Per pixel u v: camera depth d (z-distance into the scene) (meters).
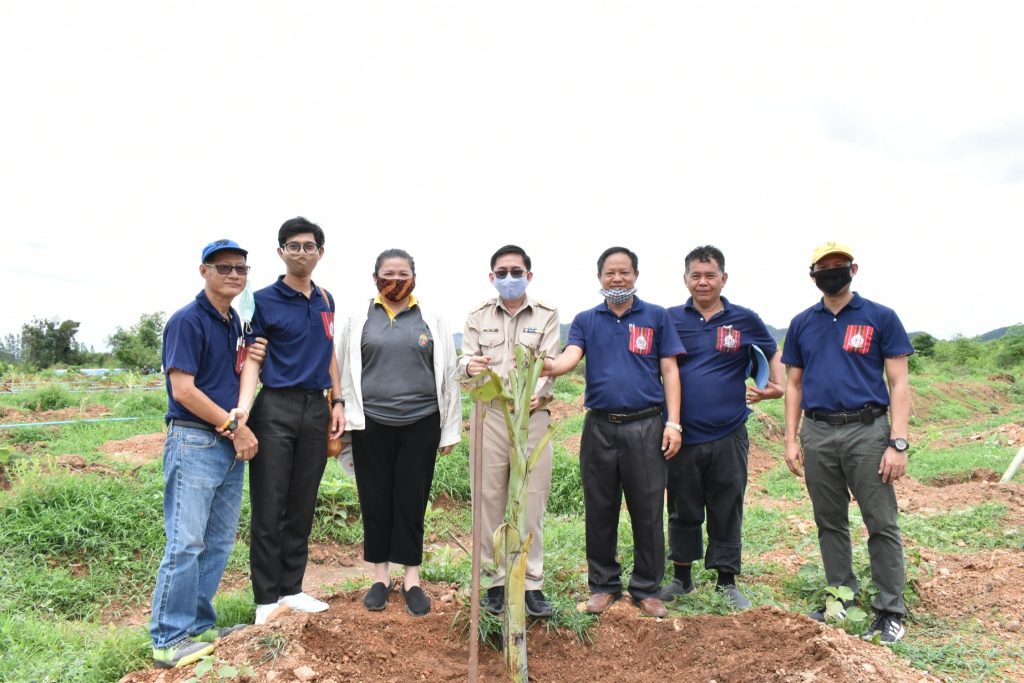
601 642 3.79
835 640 3.29
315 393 3.98
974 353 35.91
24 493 5.97
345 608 4.02
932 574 4.88
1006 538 5.79
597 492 4.14
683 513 4.45
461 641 3.71
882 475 3.99
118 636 3.89
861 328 4.09
